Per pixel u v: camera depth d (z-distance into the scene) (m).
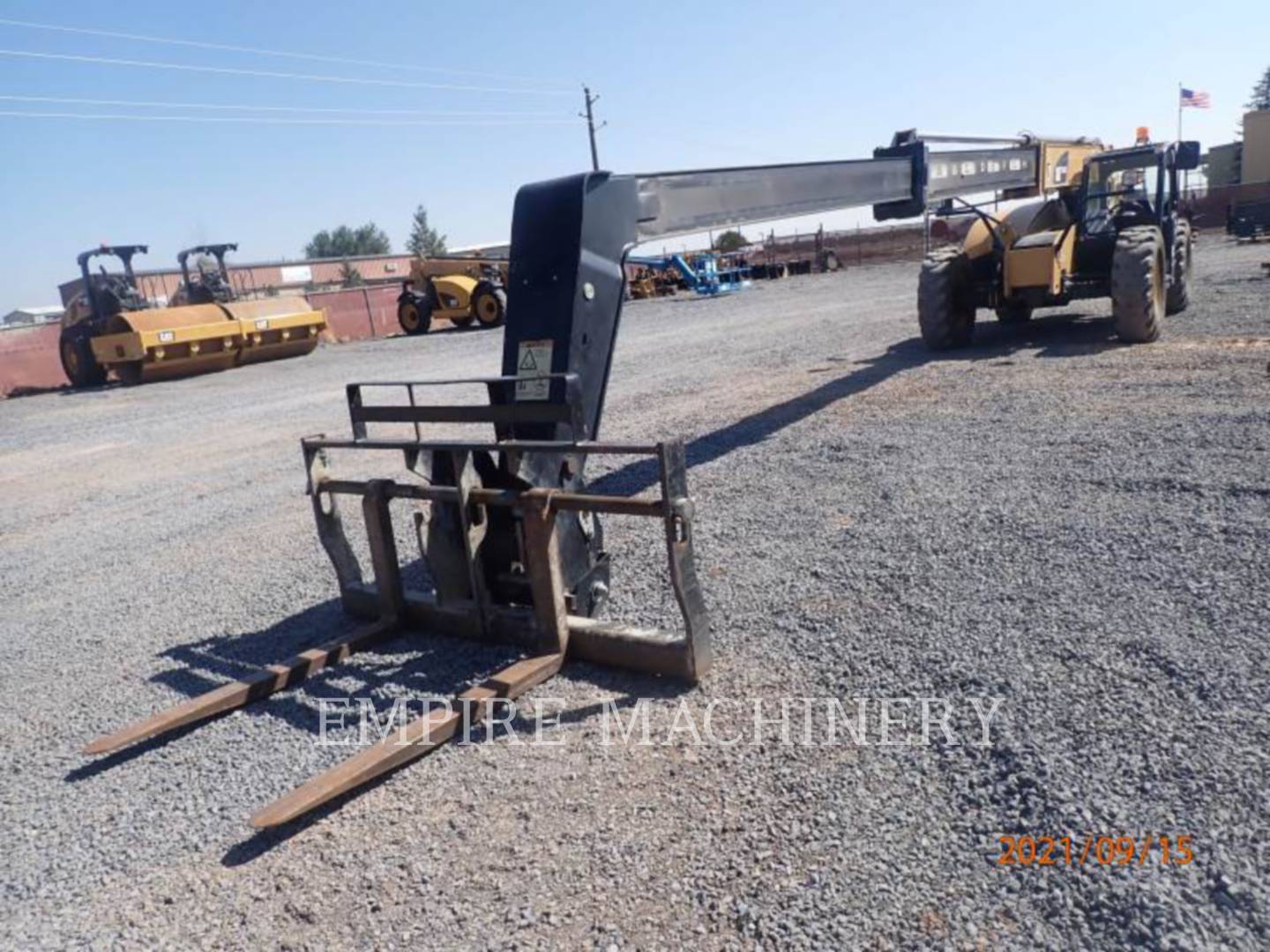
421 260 29.19
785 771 3.12
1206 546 4.45
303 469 9.29
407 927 2.62
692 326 20.30
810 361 12.15
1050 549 4.67
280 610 5.34
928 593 4.36
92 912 2.87
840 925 2.41
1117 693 3.31
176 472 10.01
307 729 3.84
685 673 3.79
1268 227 28.50
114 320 20.02
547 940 2.50
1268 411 6.57
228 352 21.00
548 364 4.21
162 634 5.21
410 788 3.30
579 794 3.14
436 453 4.34
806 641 4.05
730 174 5.32
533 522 3.99
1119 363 8.92
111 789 3.57
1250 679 3.29
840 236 43.81
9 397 22.20
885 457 6.73
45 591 6.37
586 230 4.20
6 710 4.45
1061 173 11.09
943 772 3.00
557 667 4.03
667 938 2.45
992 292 10.80
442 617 4.52
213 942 2.66
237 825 3.22
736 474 6.83
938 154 8.05
